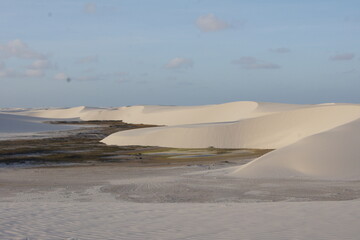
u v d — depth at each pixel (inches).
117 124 5251.0
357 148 1008.2
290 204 465.1
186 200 644.7
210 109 4468.5
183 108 5290.4
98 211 426.0
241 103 4308.6
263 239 269.4
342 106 2210.9
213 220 355.3
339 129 1142.3
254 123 2378.2
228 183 836.0
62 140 2864.2
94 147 2265.0
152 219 366.9
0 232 305.4
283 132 2250.2
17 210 431.2
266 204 479.5
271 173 948.0
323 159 978.1
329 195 676.7
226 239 273.4
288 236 277.1
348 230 294.4
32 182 957.2
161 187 792.3
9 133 3666.3
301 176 918.4
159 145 2388.0
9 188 858.1
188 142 2320.4
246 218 362.0
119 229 317.4
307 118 2260.1
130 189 782.5
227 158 1566.2
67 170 1244.5
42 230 314.2
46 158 1627.7
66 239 279.7
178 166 1293.1
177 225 333.1
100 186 852.0
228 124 2395.4
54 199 688.4
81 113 7701.8
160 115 5108.3
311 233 285.9
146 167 1293.1
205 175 988.6
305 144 1057.5
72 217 381.7
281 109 3833.7
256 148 2144.4
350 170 929.5
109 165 1381.6
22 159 1581.0
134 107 6525.6
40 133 3671.3
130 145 2436.0
